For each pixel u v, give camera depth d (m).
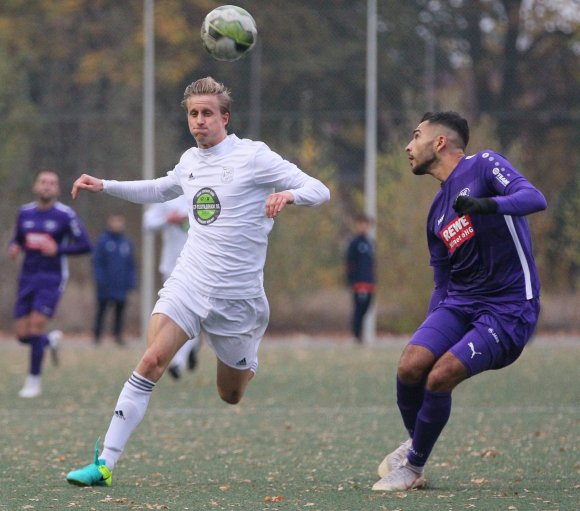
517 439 28.20
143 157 78.00
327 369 49.81
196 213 21.19
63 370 49.38
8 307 75.88
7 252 76.44
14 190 78.00
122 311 65.12
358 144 80.62
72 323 75.62
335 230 77.25
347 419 32.81
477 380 44.94
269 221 21.41
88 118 79.25
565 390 41.34
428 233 20.70
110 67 81.19
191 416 33.50
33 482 21.22
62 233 39.41
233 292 21.06
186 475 22.53
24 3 83.00
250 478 22.16
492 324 19.62
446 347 20.02
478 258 19.83
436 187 74.88
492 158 19.70
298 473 22.89
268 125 78.94
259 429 30.52
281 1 79.44
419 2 81.00
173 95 80.94
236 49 22.78
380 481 20.55
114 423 20.73
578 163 78.19
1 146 78.38
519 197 18.52
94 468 20.58
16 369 50.00
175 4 81.12
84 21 82.19
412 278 74.44
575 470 23.03
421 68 79.94
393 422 32.12
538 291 20.08
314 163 77.56
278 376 46.50
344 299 76.25
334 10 79.56
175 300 20.83
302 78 78.88
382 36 79.81
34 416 33.56
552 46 81.94
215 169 21.02
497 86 81.31
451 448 26.55
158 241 76.38
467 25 82.75
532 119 79.88
